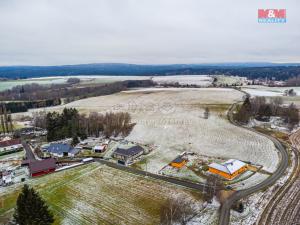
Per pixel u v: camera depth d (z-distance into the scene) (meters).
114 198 49.19
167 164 65.31
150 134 90.44
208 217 42.66
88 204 47.16
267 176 57.12
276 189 51.25
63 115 95.56
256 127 95.12
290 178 55.72
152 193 50.88
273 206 45.28
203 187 53.03
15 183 55.84
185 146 78.12
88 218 43.00
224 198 48.22
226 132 89.44
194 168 62.56
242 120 100.06
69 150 73.25
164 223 41.03
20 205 36.72
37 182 56.34
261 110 105.75
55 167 62.75
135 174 59.81
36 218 36.78
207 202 47.25
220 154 71.00
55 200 48.69
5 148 76.06
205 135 87.25
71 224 41.47
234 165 58.91
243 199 47.84
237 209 44.44
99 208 45.88
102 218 42.97
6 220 42.62
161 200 48.19
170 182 55.56
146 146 79.38
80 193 51.19
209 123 100.31
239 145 77.00
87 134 90.75
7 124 103.31
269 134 86.75
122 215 43.75
